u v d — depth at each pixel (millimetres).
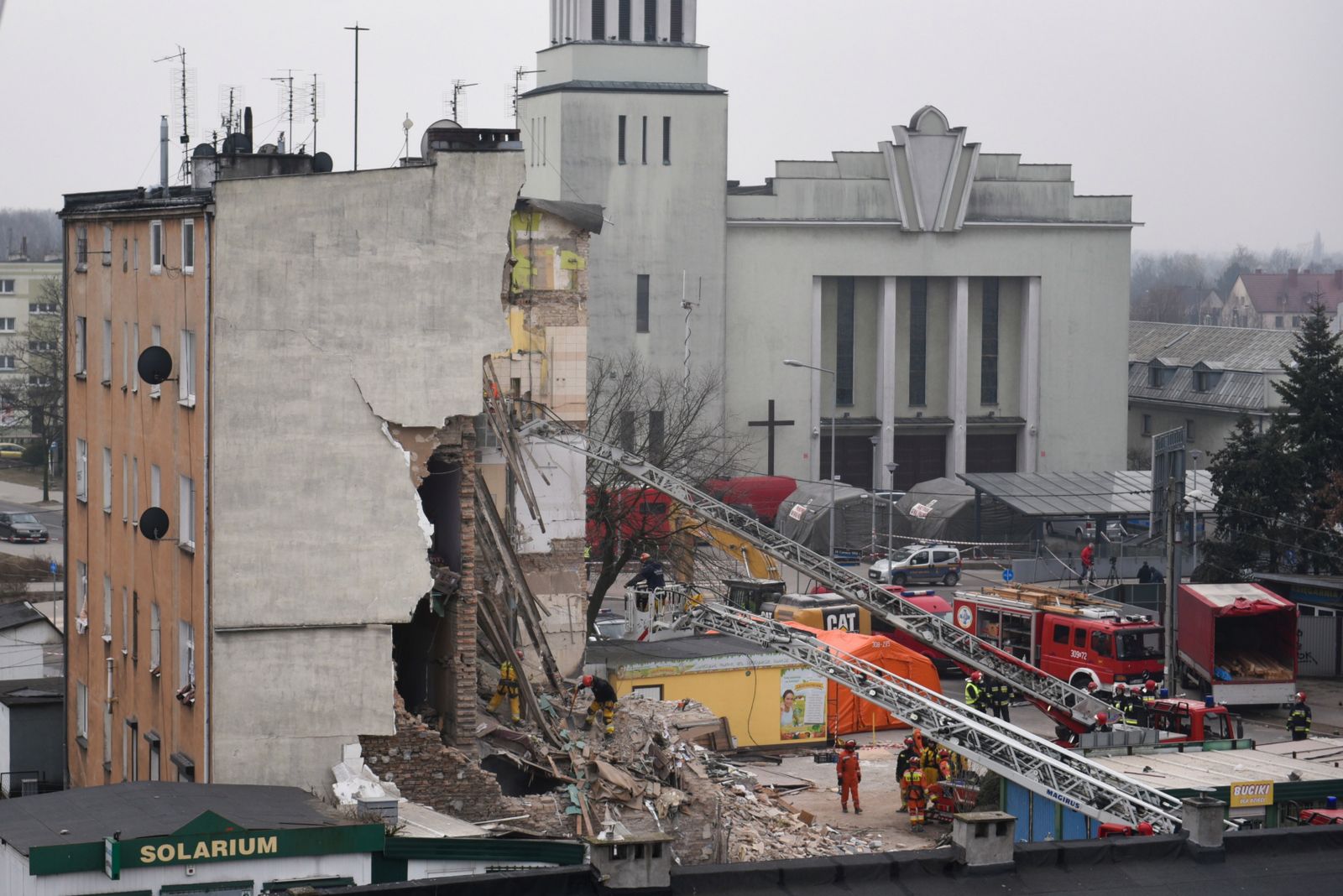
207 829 60469
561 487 100125
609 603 179375
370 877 62375
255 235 72875
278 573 73562
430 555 80062
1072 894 42438
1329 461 196375
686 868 41969
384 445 74312
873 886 42219
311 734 73875
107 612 92812
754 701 110312
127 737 88250
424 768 74312
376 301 74062
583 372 104000
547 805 74625
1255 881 43688
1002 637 143750
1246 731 125438
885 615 107625
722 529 106625
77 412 99000
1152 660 134125
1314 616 151250
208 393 73500
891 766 107750
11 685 116438
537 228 102938
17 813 64438
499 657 83500
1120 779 78688
